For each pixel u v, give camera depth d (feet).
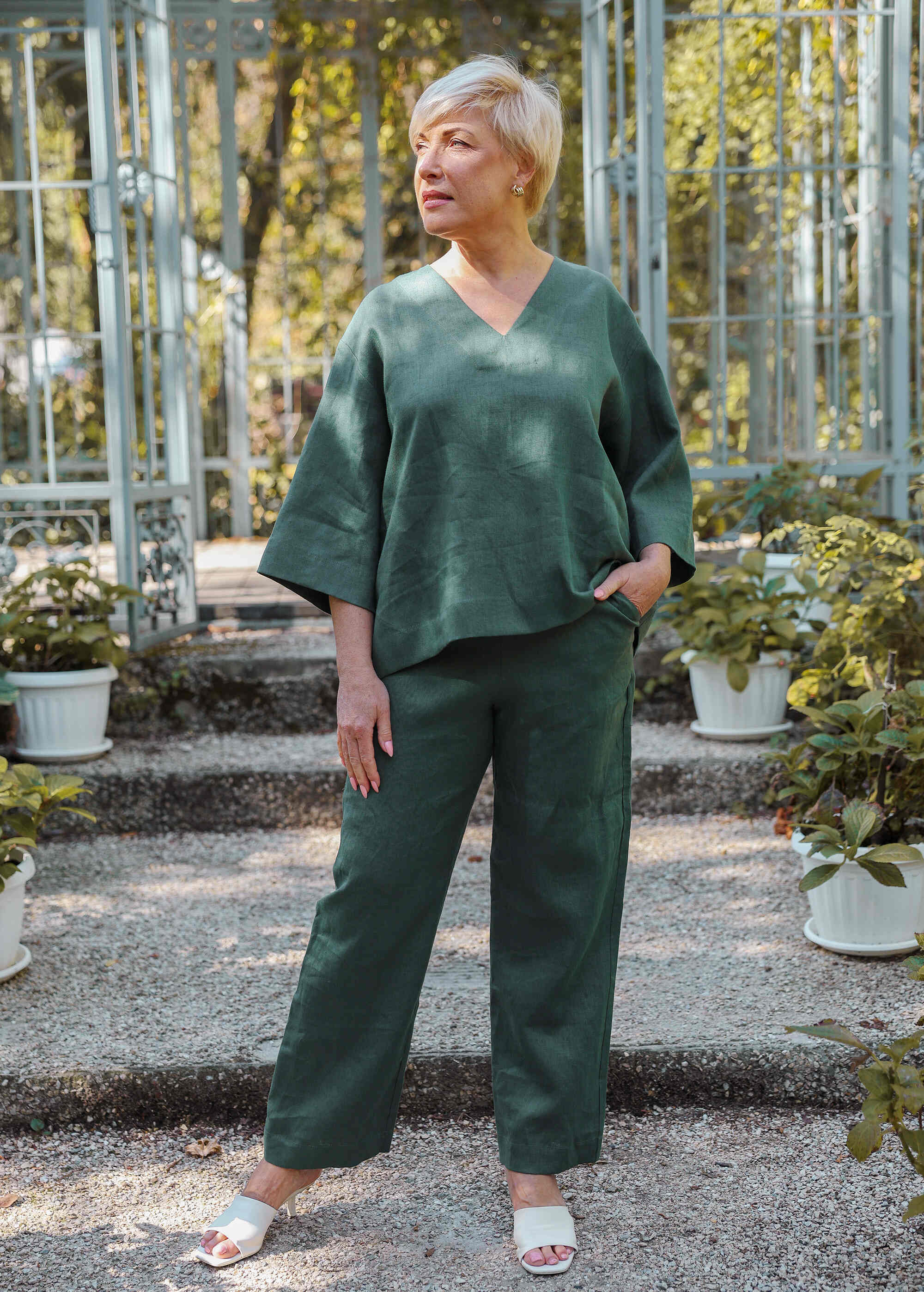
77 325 22.15
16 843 8.12
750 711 12.28
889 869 7.84
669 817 11.68
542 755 5.57
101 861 10.85
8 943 8.32
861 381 16.25
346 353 5.71
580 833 5.68
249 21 22.82
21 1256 5.86
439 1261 5.79
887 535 11.02
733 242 19.02
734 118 16.35
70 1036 7.55
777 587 12.32
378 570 5.63
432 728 5.54
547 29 23.03
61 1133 7.06
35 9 20.84
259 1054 7.29
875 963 8.38
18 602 12.55
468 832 11.55
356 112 23.44
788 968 8.32
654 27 14.15
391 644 5.54
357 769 5.62
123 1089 7.09
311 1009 5.75
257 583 18.22
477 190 5.33
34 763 12.07
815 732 12.17
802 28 15.84
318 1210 6.24
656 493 5.95
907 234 14.69
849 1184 6.32
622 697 5.76
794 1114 7.09
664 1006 7.79
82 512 13.89
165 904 9.82
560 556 5.35
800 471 14.26
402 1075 5.95
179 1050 7.35
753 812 11.68
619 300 5.92
